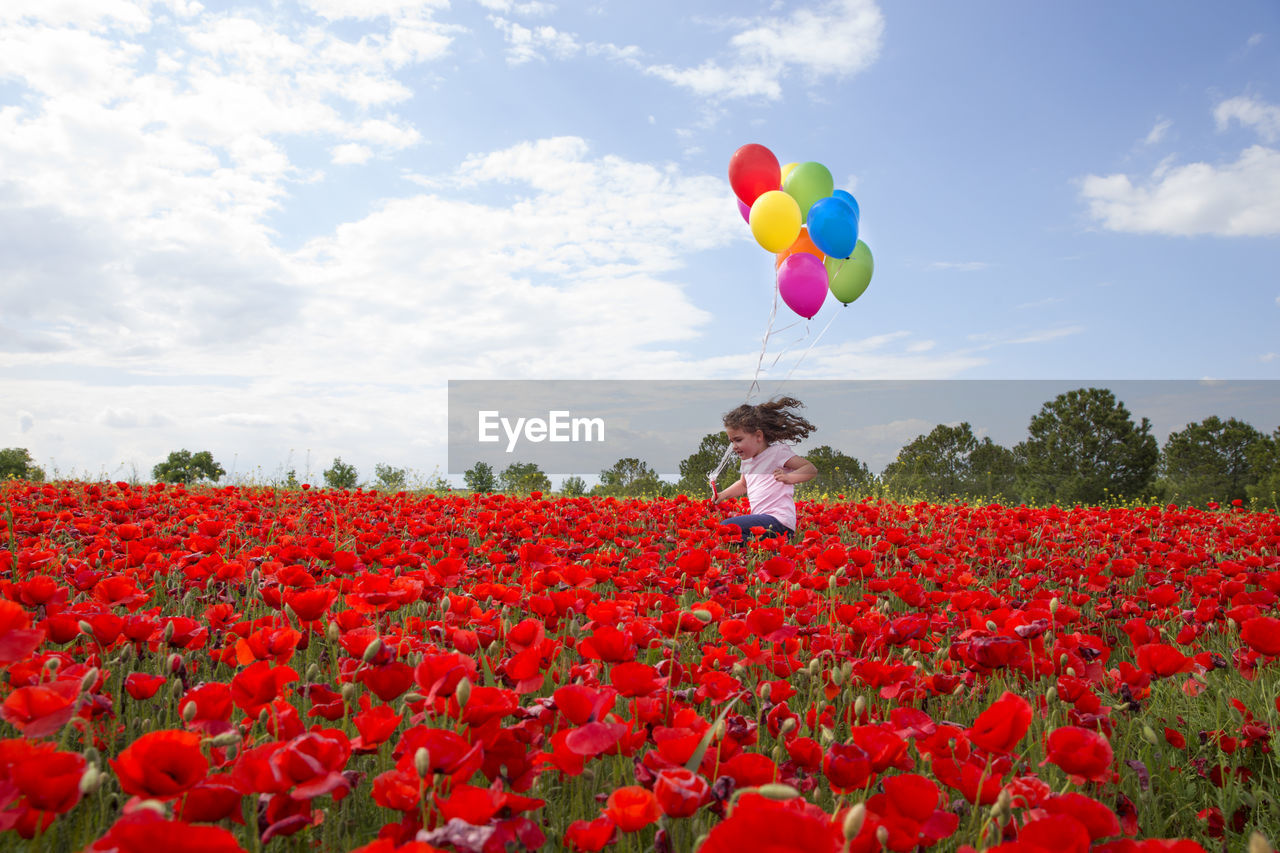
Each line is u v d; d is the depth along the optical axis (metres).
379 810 1.73
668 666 2.13
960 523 7.26
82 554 3.92
